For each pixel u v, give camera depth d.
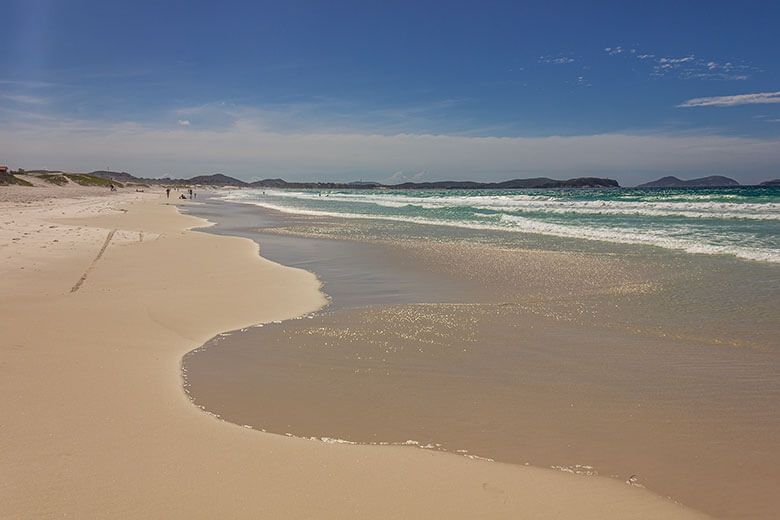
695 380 6.31
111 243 17.80
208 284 11.87
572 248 18.14
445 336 8.27
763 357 7.11
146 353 6.96
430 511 3.55
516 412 5.41
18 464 3.88
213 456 4.21
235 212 46.38
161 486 3.70
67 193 68.75
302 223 33.19
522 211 38.59
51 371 5.83
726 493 3.92
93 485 3.67
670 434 4.91
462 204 53.00
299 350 7.54
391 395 5.86
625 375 6.49
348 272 14.90
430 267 15.37
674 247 17.11
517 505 3.68
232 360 7.07
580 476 4.14
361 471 4.08
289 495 3.67
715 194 59.09
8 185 75.88
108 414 4.89
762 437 4.84
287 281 12.63
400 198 81.06
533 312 9.82
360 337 8.23
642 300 10.54
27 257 14.10
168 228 25.58
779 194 53.12
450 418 5.25
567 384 6.20
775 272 12.63
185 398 5.59
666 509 3.71
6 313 7.99
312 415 5.29
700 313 9.42
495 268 14.80
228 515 3.39
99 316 8.39
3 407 4.83
